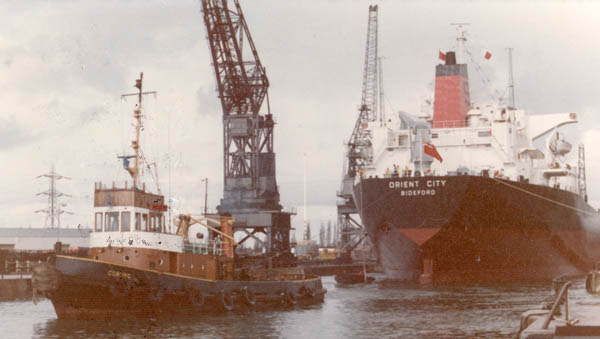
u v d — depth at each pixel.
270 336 39.12
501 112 76.12
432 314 47.12
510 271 72.06
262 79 105.88
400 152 77.50
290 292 53.00
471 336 38.31
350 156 118.69
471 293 59.28
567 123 80.56
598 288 49.19
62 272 41.00
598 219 94.31
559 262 79.81
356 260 128.25
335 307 53.19
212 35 102.25
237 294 48.53
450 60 79.31
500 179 66.81
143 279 42.25
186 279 44.69
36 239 94.00
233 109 107.69
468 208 64.94
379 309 50.72
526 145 81.56
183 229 49.78
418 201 65.56
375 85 124.94
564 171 80.69
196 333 39.25
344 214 124.50
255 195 105.12
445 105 78.69
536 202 71.94
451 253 67.12
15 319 45.47
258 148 105.81
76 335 38.28
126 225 44.25
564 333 21.14
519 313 46.34
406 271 70.25
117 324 41.53
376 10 124.12
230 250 52.56
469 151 75.81
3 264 70.62
